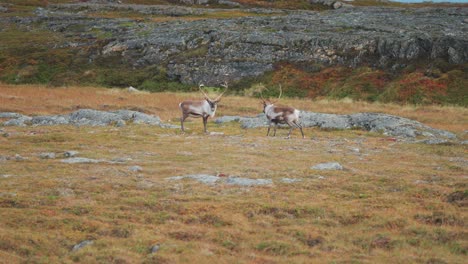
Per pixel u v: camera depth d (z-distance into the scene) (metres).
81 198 34.69
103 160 46.78
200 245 27.00
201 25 172.00
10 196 34.16
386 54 133.00
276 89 128.50
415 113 95.56
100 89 129.00
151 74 145.50
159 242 27.34
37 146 54.00
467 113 95.50
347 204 33.78
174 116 87.31
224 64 143.00
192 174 41.81
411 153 54.03
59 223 29.78
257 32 155.88
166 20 192.00
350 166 46.38
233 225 30.14
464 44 124.19
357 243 27.56
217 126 75.94
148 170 43.06
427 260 24.75
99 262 24.94
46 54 158.38
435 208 32.88
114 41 165.38
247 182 38.78
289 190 36.97
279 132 70.00
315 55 140.12
